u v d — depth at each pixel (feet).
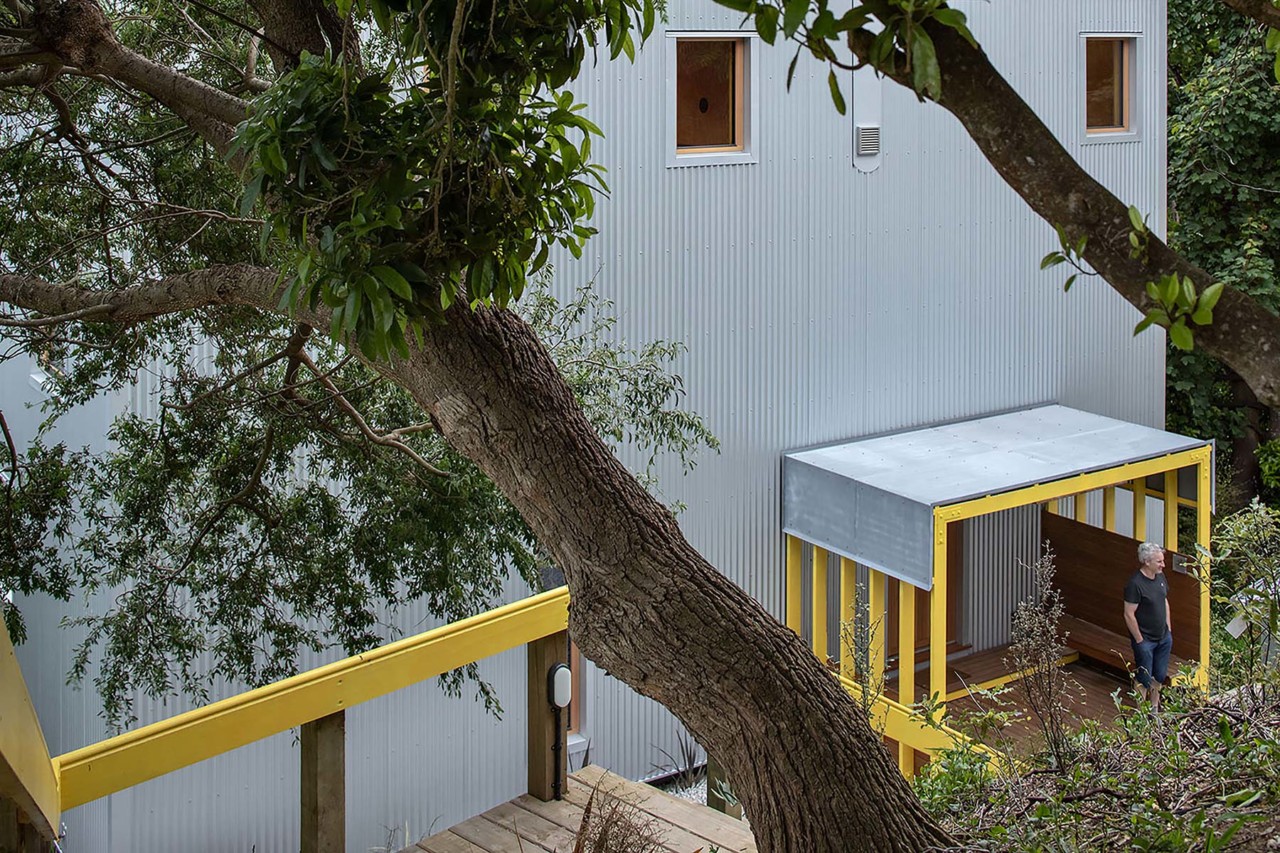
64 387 27.37
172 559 28.22
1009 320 47.67
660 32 38.22
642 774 39.93
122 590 31.83
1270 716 16.07
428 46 10.89
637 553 13.01
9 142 26.55
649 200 38.63
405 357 10.86
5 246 26.63
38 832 12.94
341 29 15.46
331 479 29.22
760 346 41.39
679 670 12.94
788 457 41.91
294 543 27.53
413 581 28.22
